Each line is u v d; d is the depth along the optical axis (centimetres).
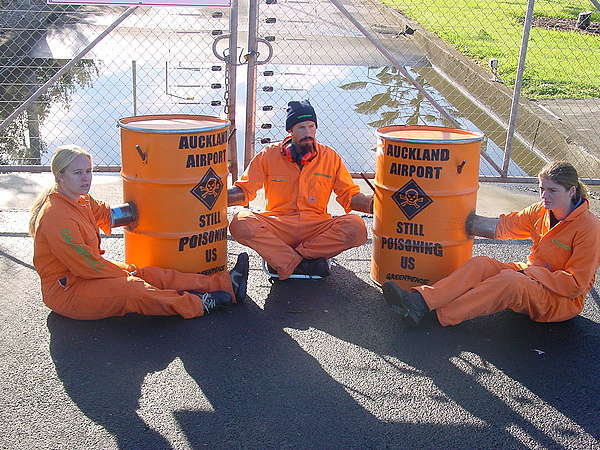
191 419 328
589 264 399
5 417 324
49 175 722
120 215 434
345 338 409
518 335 417
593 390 361
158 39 1398
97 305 404
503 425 330
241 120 908
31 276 477
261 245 467
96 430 318
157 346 392
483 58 1495
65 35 1483
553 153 914
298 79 1222
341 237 473
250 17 568
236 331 412
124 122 444
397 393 354
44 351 382
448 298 408
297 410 338
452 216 439
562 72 1355
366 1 1977
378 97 1173
